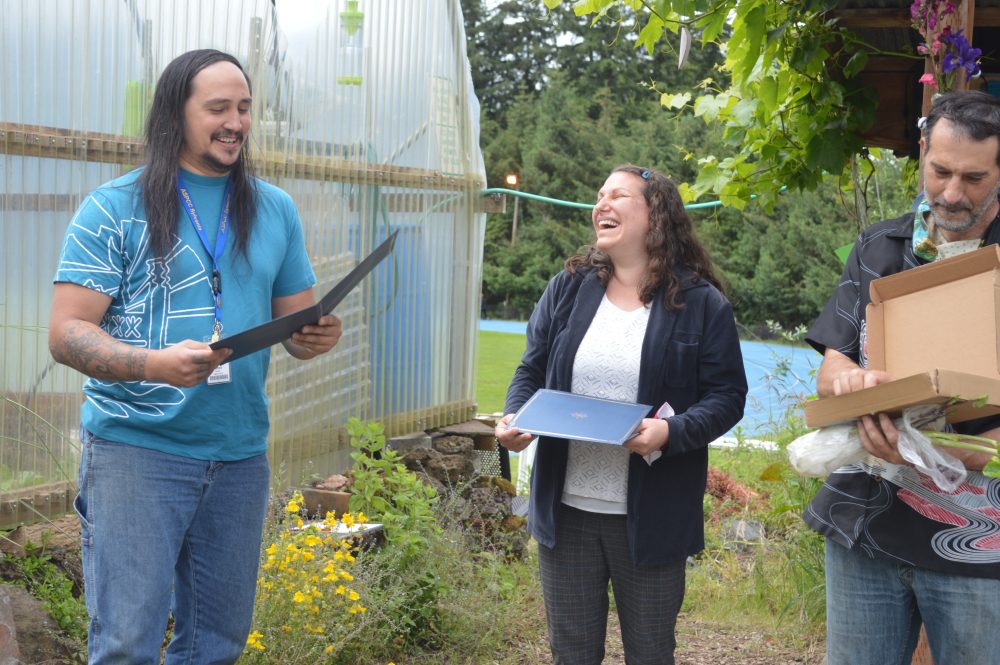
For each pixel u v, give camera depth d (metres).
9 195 4.04
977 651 2.47
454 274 6.67
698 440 3.01
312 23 5.48
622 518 3.12
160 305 2.83
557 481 3.16
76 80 4.25
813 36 4.53
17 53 4.03
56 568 4.01
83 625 3.84
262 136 5.10
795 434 6.25
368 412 5.95
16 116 4.04
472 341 6.87
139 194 2.80
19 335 4.11
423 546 4.66
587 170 29.22
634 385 3.14
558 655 3.25
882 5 4.46
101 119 4.37
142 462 2.81
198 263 2.86
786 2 4.52
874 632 2.61
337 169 5.58
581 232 28.30
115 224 2.78
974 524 2.45
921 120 2.49
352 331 5.78
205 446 2.89
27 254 4.13
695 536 3.16
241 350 2.68
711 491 6.46
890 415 2.37
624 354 3.15
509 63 35.12
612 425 2.89
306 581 4.00
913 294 2.43
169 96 2.85
